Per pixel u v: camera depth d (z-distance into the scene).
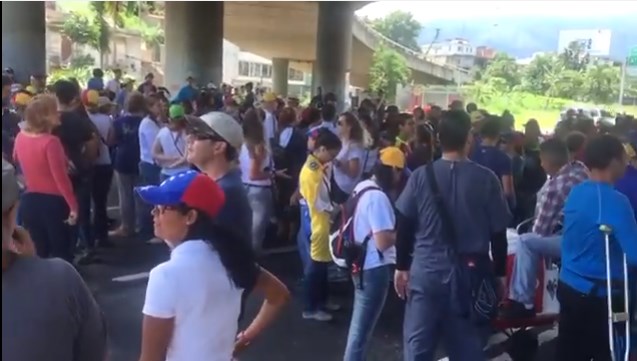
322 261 6.52
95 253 8.52
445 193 4.02
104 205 8.72
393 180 4.88
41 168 5.64
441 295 3.98
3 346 2.15
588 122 8.60
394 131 9.67
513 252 5.38
